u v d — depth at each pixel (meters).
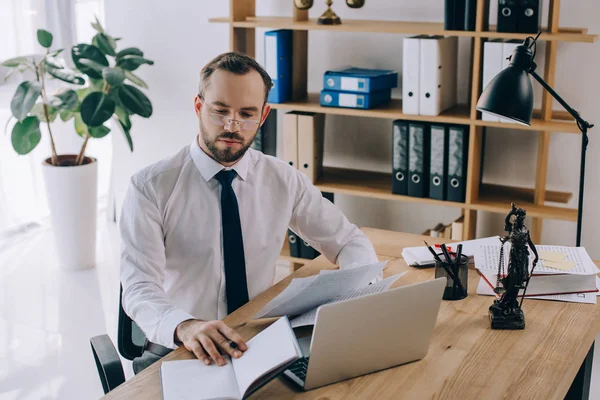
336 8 3.72
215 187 2.05
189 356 1.66
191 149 2.06
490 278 2.03
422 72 3.24
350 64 3.78
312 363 1.52
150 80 4.29
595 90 3.32
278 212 2.17
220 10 4.00
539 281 1.99
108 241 4.52
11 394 2.95
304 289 1.69
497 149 3.57
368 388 1.56
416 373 1.62
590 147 3.39
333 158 3.94
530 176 3.55
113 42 3.90
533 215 3.20
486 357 1.68
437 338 1.77
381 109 3.42
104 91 3.91
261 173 2.15
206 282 2.08
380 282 1.73
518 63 2.07
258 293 2.18
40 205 4.77
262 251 2.16
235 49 3.60
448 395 1.53
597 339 3.26
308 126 3.54
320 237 2.23
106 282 3.97
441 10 3.50
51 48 4.47
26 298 3.78
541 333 1.79
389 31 3.26
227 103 1.86
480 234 3.70
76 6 4.59
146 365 2.04
